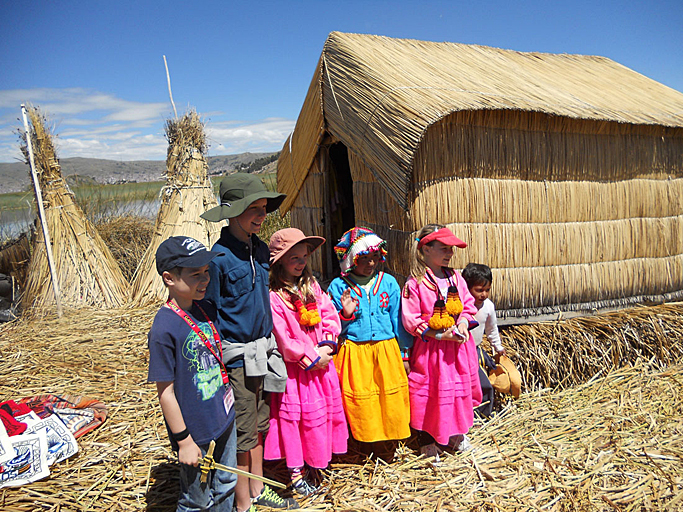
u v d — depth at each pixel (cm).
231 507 212
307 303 250
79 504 234
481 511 241
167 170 657
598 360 385
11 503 229
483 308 322
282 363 244
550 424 320
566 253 401
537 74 480
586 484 260
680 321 414
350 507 243
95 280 601
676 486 261
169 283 191
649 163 432
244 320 223
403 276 366
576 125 390
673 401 348
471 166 360
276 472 276
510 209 376
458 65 446
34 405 304
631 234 429
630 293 434
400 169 335
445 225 354
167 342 185
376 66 391
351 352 273
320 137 472
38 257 600
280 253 245
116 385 364
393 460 285
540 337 378
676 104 478
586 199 405
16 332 497
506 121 366
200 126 672
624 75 558
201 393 194
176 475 260
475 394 294
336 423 262
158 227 648
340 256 280
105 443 285
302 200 583
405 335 287
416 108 331
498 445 295
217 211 221
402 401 274
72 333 490
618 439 303
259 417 240
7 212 763
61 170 637
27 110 615
